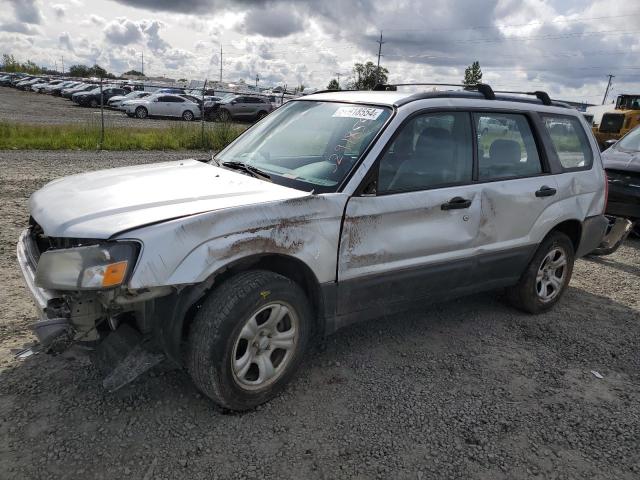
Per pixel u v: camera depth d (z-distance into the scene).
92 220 2.77
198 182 3.42
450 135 3.93
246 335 2.96
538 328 4.60
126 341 2.89
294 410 3.18
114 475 2.58
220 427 2.98
